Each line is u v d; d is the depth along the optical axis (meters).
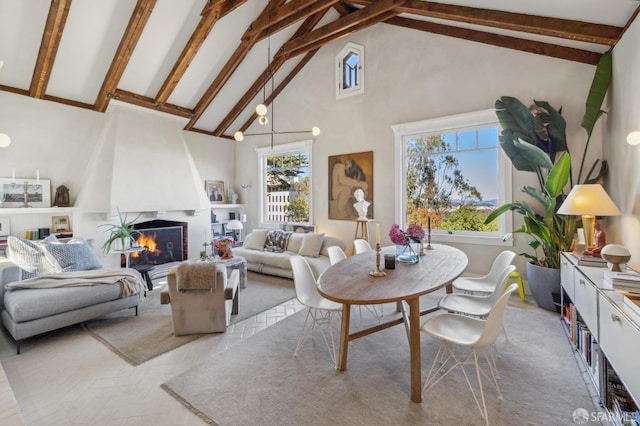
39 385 2.20
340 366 2.31
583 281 2.28
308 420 1.80
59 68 4.43
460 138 4.71
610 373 1.84
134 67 4.86
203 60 5.31
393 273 2.38
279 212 6.98
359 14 4.63
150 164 5.46
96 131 5.20
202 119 6.61
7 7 3.59
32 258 3.47
